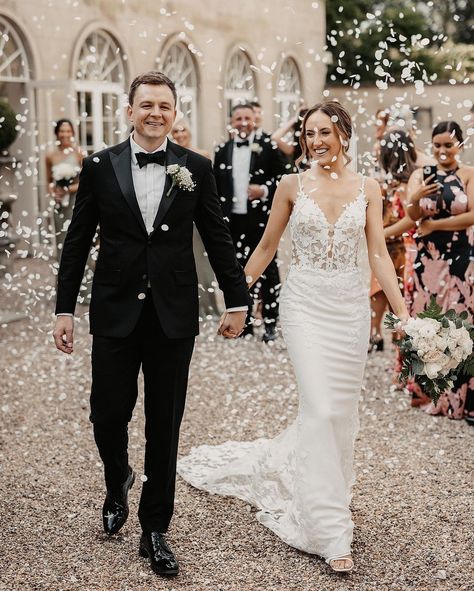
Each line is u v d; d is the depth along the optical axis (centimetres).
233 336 345
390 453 458
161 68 1420
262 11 1689
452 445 473
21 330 773
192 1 1488
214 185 337
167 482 329
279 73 1758
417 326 320
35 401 559
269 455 389
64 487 410
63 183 838
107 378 326
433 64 1919
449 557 334
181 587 312
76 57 1268
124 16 1338
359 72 2402
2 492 403
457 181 514
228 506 388
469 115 513
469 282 517
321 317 349
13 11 1171
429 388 325
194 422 515
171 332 320
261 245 373
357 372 349
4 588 309
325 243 350
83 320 802
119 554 338
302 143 363
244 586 313
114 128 1334
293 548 344
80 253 334
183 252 327
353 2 2541
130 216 320
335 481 330
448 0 3259
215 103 1580
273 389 586
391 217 606
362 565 329
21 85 1205
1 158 1127
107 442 335
